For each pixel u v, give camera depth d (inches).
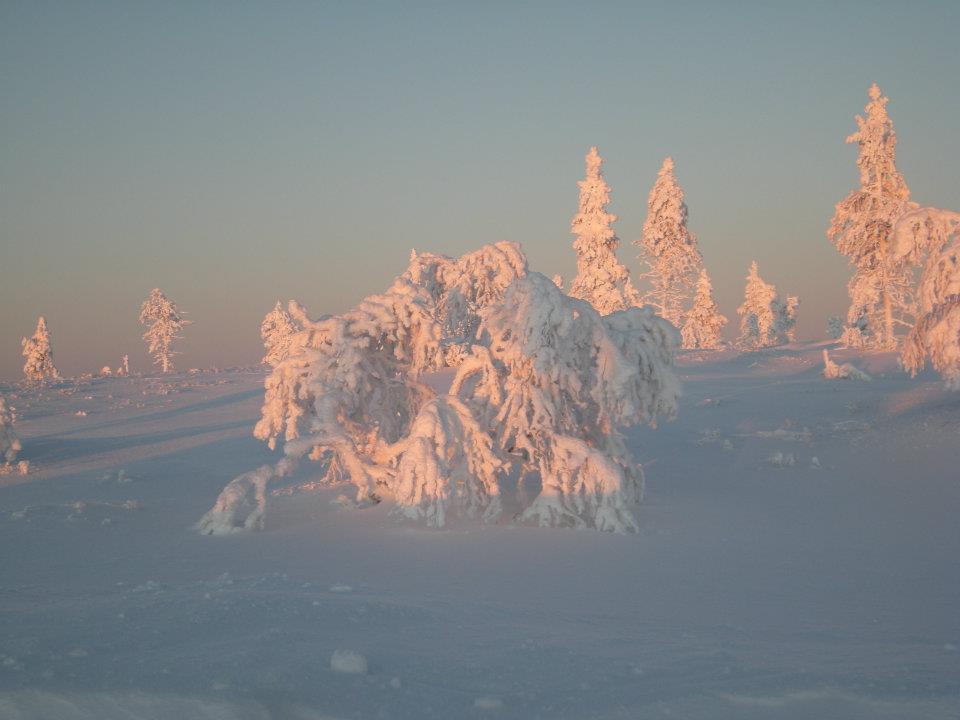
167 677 200.5
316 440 633.0
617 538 536.1
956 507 649.0
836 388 1501.0
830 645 282.0
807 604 367.9
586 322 635.5
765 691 211.3
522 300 618.2
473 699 203.8
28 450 1162.0
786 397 1451.8
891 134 2078.0
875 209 2059.5
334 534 544.4
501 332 637.3
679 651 262.5
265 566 439.2
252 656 219.6
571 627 302.4
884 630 314.0
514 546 501.7
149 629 249.0
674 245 2568.9
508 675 225.3
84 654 218.2
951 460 828.6
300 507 676.1
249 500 735.1
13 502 745.0
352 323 687.7
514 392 624.1
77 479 896.9
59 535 555.2
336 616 284.4
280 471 601.3
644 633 296.5
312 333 698.2
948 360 981.8
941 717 193.2
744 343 3248.0
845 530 578.6
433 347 690.2
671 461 965.2
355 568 433.1
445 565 444.5
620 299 2186.3
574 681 221.8
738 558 482.0
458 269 800.3
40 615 271.4
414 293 688.4
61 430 1418.6
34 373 2851.9
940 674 229.1
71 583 393.1
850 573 443.5
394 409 719.7
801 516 635.5
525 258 799.7
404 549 490.6
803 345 2426.2
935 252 1036.5
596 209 2196.1
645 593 384.5
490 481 597.3
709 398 1487.5
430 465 563.2
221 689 193.6
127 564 450.9
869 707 200.8
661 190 2554.1
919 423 1026.7
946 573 443.8
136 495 783.1
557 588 390.0
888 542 535.8
